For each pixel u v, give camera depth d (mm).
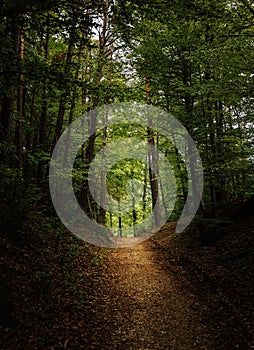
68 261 9656
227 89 11070
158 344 5805
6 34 6914
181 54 13000
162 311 7312
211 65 11906
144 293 8617
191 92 12664
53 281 7629
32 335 5332
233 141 13891
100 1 6613
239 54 10773
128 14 7137
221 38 10727
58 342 5395
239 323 6051
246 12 10133
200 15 7520
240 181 14719
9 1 6102
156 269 11258
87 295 7859
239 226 12156
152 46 13750
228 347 5457
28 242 8812
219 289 7828
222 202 14461
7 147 9445
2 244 7738
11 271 6930
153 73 14742
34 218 10414
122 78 16344
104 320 6754
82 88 7934
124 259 13172
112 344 5750
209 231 12328
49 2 6191
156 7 7000
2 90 7930
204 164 13844
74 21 6754
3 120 9516
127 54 15562
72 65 8258
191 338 5961
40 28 6984
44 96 11367
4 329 5109
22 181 10422
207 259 10312
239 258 9289
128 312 7312
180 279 9516
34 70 7359
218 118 14008
